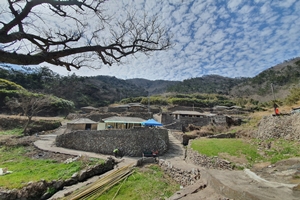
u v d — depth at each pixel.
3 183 7.82
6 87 33.50
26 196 7.42
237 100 58.56
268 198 3.26
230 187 4.13
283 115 11.81
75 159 12.21
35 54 3.19
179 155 15.74
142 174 10.26
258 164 8.25
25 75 52.97
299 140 9.41
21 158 13.08
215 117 24.78
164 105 51.28
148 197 7.08
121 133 16.75
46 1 3.40
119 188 7.92
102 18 4.67
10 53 2.79
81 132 17.36
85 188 7.83
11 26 2.97
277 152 9.19
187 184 8.28
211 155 10.45
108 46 4.35
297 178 4.12
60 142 16.69
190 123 26.59
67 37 4.20
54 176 8.95
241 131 16.16
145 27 5.03
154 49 5.16
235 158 9.55
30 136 19.97
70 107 41.59
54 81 62.53
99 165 11.02
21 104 26.48
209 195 4.60
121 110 41.12
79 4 3.89
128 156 15.64
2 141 16.39
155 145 16.53
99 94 73.69
